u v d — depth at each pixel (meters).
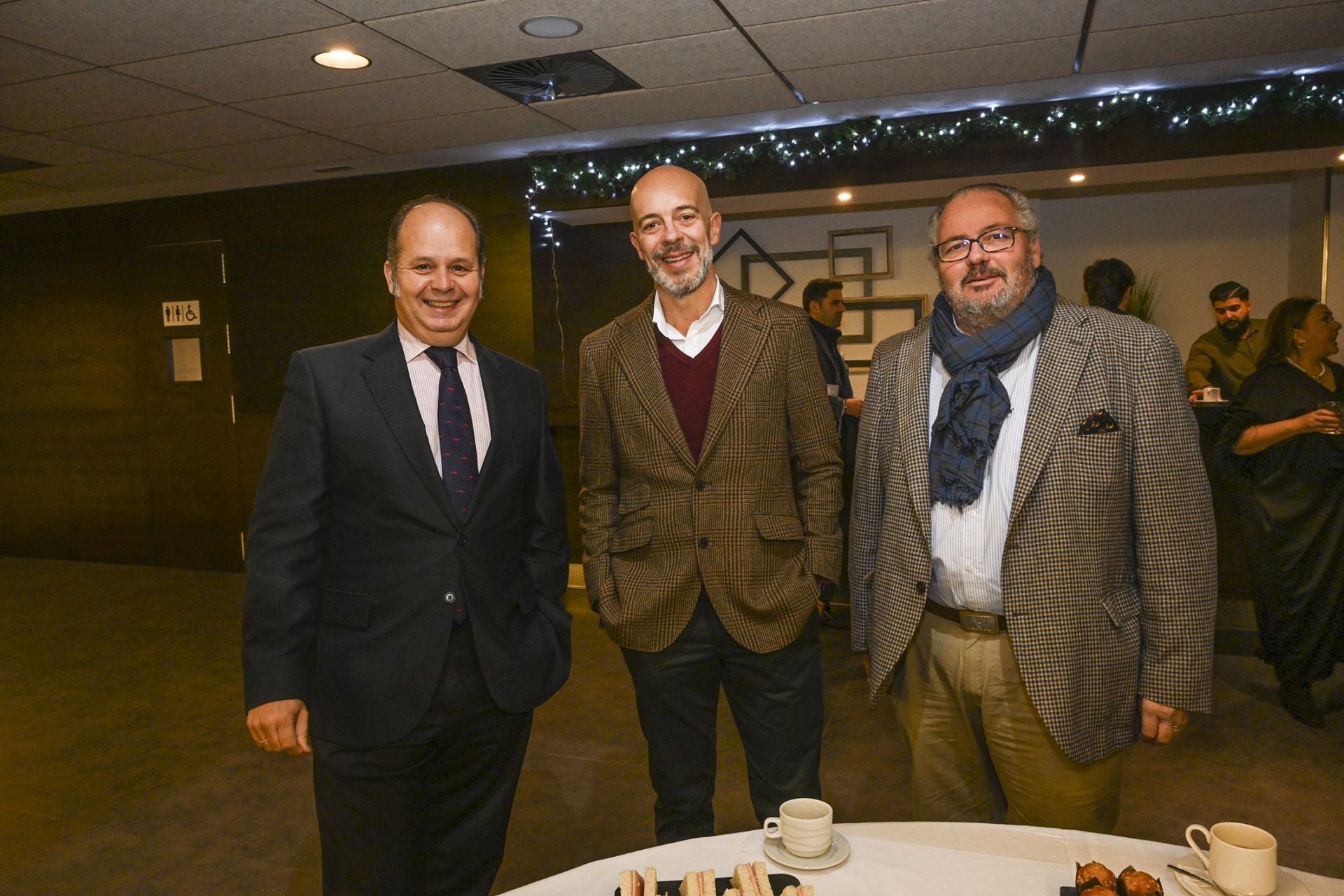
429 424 1.69
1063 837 1.20
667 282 1.85
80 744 3.30
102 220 6.39
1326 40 3.51
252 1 2.85
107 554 6.67
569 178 5.11
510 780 1.77
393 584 1.62
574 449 5.19
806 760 1.96
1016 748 1.65
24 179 5.40
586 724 3.37
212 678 4.02
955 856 1.16
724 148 4.88
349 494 1.65
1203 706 1.56
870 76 3.87
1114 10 3.15
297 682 1.53
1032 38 3.42
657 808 2.01
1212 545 1.57
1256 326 5.29
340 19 3.02
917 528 1.69
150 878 2.39
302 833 2.62
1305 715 3.18
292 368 1.66
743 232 6.35
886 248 6.08
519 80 3.75
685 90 3.97
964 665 1.68
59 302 6.59
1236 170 4.53
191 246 6.18
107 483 6.61
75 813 2.77
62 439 6.70
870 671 1.84
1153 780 2.79
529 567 1.86
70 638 4.72
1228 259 5.81
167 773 3.05
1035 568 1.57
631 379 1.94
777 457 1.92
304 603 1.58
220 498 6.30
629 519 1.97
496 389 1.77
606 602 1.96
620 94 4.00
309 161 5.14
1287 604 3.16
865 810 2.64
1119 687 1.60
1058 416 1.57
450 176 5.47
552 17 3.05
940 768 1.77
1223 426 3.30
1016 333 1.59
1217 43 3.54
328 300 5.88
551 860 2.43
